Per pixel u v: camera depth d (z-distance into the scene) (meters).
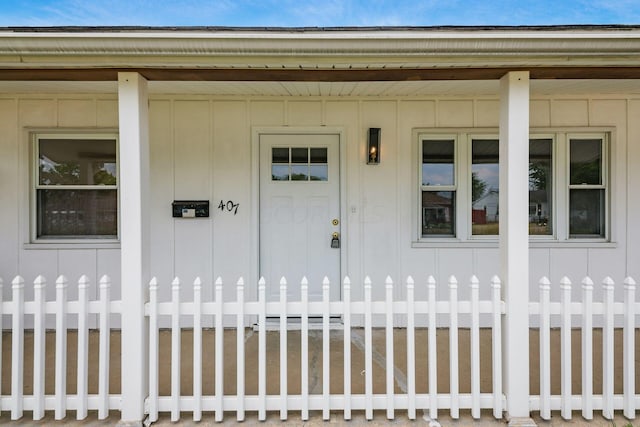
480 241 4.41
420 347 3.87
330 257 4.46
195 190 4.38
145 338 2.57
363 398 2.55
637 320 4.32
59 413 2.47
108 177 4.41
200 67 2.50
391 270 4.42
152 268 4.35
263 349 2.55
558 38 2.31
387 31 2.34
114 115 4.31
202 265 4.39
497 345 2.54
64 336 2.51
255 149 4.38
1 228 4.28
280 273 4.45
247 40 2.34
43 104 4.27
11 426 2.46
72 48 2.33
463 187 4.43
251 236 4.39
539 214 4.50
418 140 4.45
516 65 2.48
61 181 4.39
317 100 4.38
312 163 4.46
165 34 2.30
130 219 2.53
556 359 3.55
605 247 4.39
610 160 4.39
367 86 3.83
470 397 2.55
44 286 2.53
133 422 2.46
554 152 4.44
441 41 2.34
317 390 3.00
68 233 4.41
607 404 2.51
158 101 4.34
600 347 3.85
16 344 2.48
